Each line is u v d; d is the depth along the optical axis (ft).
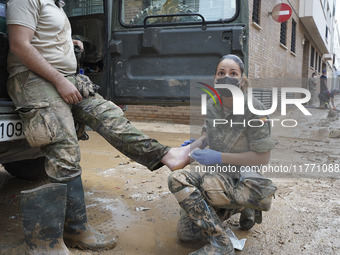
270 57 38.11
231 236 7.67
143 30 11.32
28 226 6.20
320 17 63.05
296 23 51.29
